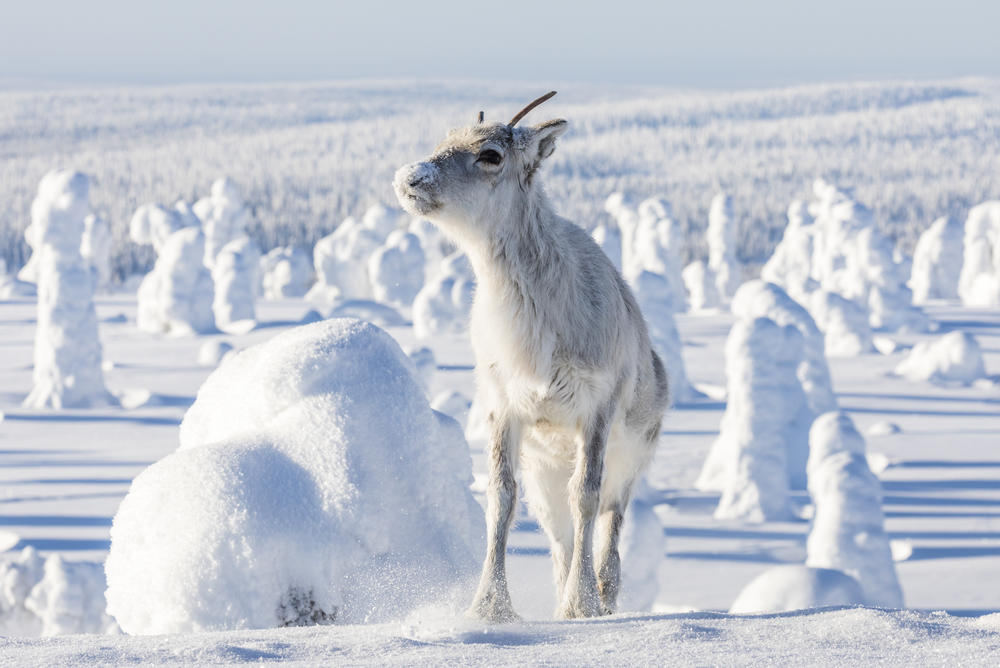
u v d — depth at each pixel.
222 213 92.00
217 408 9.91
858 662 4.86
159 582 8.35
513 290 8.36
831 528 19.91
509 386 8.49
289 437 9.09
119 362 58.25
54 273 48.16
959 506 30.39
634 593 18.03
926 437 40.12
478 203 8.20
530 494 9.45
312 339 9.71
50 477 34.47
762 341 30.39
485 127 8.41
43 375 48.44
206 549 8.34
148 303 68.44
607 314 8.62
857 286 73.12
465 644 5.59
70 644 5.52
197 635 5.93
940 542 26.70
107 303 87.00
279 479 8.77
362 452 9.00
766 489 30.14
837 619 6.04
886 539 19.86
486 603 8.12
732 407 31.02
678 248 84.12
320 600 8.50
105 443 40.88
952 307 81.94
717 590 22.67
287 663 4.94
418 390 9.55
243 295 68.81
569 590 8.38
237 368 10.12
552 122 8.59
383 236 87.50
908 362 55.69
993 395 49.75
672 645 5.41
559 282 8.40
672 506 31.22
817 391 40.38
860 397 49.22
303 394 9.34
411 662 4.90
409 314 75.19
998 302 84.94
